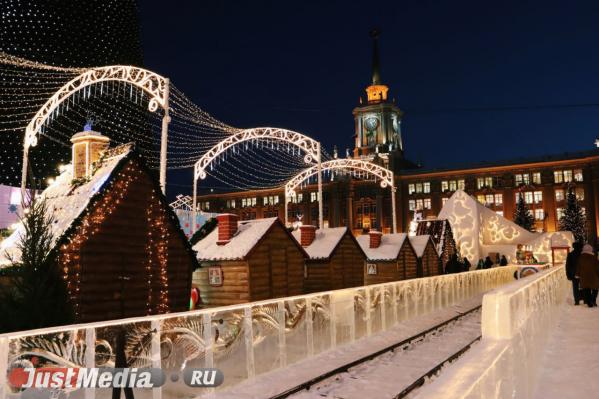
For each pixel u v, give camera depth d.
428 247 37.91
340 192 103.06
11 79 30.58
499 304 4.13
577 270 16.33
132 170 15.34
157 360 8.70
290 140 32.72
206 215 37.84
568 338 10.13
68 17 30.47
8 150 32.16
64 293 10.86
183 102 25.61
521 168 90.75
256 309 10.99
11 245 15.17
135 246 15.22
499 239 48.84
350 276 27.48
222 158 32.81
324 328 13.34
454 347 14.73
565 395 6.03
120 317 14.44
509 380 3.93
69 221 13.44
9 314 9.91
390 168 100.06
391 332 16.28
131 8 35.22
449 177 95.69
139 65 36.78
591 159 85.75
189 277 17.42
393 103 111.56
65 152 36.00
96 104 36.84
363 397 9.59
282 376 10.70
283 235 21.12
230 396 9.29
